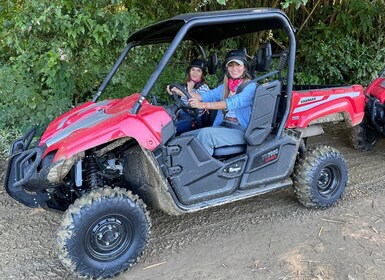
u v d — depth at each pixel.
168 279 2.58
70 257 2.40
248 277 2.58
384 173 4.12
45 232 3.09
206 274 2.62
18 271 2.64
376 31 7.29
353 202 3.53
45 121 4.89
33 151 2.57
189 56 5.97
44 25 4.36
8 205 3.49
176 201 2.71
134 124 2.52
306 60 6.96
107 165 2.78
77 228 2.38
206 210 3.43
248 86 2.95
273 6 6.20
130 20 4.68
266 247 2.90
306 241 2.96
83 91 5.23
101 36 4.57
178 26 2.93
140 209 2.58
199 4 5.55
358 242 2.95
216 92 3.31
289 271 2.63
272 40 6.86
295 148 3.17
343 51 6.91
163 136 2.60
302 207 3.45
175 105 2.86
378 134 4.71
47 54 4.65
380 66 7.05
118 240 2.56
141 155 2.69
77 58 4.91
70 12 4.57
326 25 7.09
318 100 3.26
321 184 3.38
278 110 3.12
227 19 2.62
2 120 4.89
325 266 2.68
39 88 5.06
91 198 2.45
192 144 2.71
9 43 4.57
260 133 2.96
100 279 2.54
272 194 3.70
